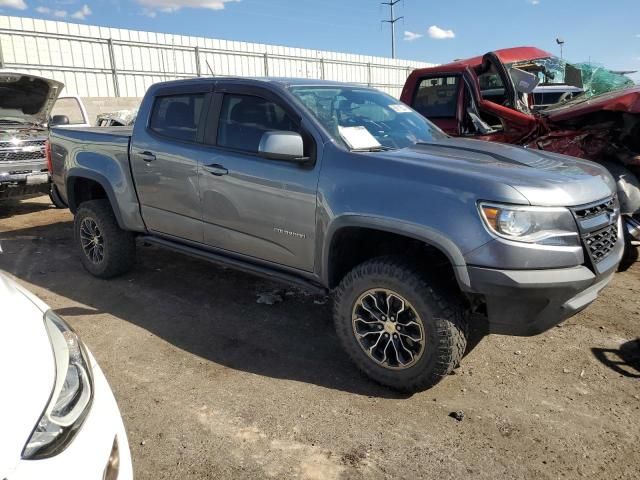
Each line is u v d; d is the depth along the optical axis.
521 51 7.87
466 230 2.86
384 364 3.27
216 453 2.74
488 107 6.08
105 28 18.88
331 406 3.15
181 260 5.84
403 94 7.38
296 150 3.40
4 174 7.91
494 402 3.19
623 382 3.40
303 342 3.96
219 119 4.10
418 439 2.85
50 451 1.65
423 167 3.10
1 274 2.58
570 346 3.87
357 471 2.62
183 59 21.19
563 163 3.50
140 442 2.82
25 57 17.02
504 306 2.87
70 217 8.40
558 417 3.04
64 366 1.94
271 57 23.80
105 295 4.86
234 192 3.90
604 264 3.08
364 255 3.64
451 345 3.04
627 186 5.00
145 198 4.66
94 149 5.06
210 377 3.47
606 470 2.62
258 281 5.21
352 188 3.25
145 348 3.87
